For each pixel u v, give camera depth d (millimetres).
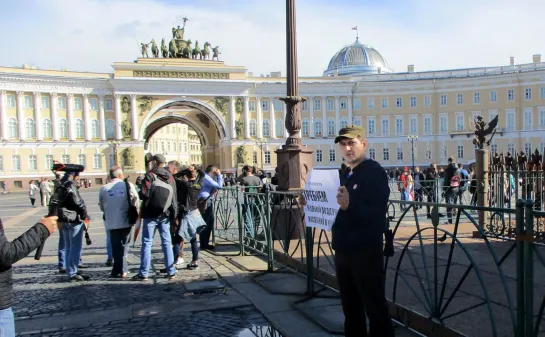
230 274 8203
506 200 11336
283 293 6789
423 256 5070
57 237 14109
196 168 9672
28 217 21844
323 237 9586
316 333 5195
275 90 68500
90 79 60594
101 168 61406
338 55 81062
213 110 65625
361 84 69312
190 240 8844
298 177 10500
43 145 58438
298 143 10688
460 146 67812
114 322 5816
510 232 8148
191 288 7281
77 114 60781
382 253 4004
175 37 66875
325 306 6074
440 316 4793
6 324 3381
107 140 61750
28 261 10125
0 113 56000
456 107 67875
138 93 62219
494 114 66375
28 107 58062
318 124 69312
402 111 69250
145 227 8086
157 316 5996
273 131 68688
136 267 9234
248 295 6785
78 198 8117
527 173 10289
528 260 3586
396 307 5480
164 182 8102
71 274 8164
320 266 7789
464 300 5754
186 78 63844
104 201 8281
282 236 9016
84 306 6562
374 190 3924
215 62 66125
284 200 8539
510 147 65875
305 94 68500
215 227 12891
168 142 93938
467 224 11328
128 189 8344
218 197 12859
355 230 3973
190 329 5480
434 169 19328
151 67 62781
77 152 60312
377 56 80625
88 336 5367
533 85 64875
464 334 4594
